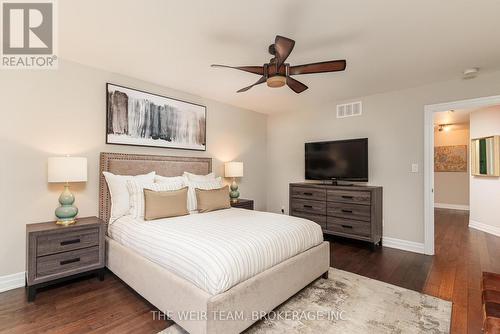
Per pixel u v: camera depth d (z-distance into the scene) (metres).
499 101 3.06
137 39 2.35
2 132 2.44
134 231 2.39
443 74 3.17
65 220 2.55
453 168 7.12
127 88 3.26
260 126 5.36
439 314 2.02
